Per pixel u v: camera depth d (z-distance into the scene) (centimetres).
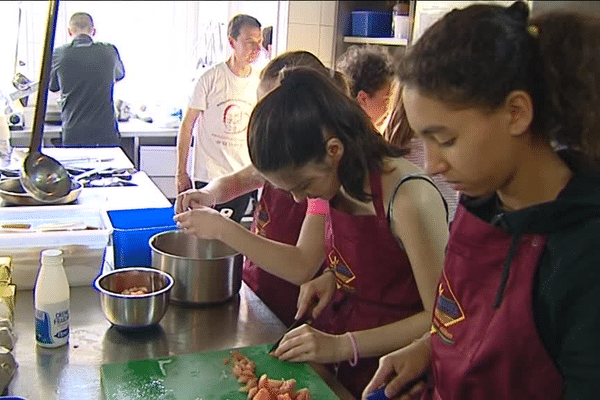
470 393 101
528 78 80
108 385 113
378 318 139
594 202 83
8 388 111
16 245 146
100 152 279
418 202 125
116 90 476
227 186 189
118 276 142
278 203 180
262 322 145
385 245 133
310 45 363
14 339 120
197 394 112
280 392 113
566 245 84
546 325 88
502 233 93
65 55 382
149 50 477
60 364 121
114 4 462
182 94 482
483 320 97
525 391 94
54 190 173
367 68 165
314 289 146
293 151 116
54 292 124
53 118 431
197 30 478
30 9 387
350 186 126
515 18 82
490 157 82
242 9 468
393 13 326
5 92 232
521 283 90
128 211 176
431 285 126
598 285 81
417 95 81
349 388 143
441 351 107
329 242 147
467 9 84
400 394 121
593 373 81
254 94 329
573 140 84
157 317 135
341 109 121
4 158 228
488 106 78
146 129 422
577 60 80
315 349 126
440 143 83
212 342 133
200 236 152
